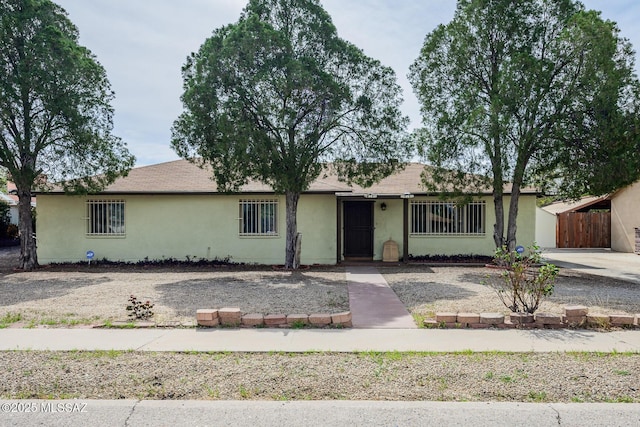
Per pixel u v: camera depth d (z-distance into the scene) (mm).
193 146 11930
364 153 12609
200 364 4875
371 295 8930
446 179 13211
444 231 15398
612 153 10898
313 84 11125
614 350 5277
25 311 7531
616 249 20828
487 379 4406
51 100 12648
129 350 5367
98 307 7875
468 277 11531
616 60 11117
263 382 4348
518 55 11469
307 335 6020
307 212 14922
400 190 15180
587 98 11047
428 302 8164
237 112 11156
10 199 25625
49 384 4316
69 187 13867
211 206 14938
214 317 6488
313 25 12180
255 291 9484
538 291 6793
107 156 13836
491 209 15289
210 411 3734
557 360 4961
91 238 15016
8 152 13055
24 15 12805
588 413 3680
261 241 14906
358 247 15680
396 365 4816
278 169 11625
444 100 13148
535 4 12352
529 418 3596
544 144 12023
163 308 7715
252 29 11242
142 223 14984
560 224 22703
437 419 3578
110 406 3826
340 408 3773
